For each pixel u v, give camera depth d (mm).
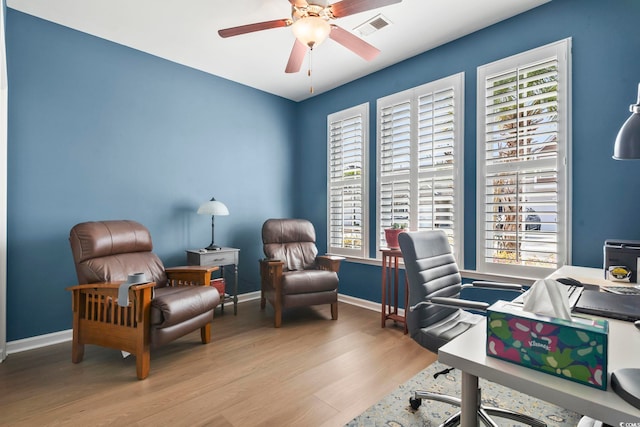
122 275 2500
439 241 1958
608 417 593
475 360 774
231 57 3354
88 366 2295
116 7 2514
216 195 3809
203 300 2471
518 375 706
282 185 4473
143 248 2836
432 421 1687
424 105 3168
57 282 2758
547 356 707
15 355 2479
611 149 2166
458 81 2924
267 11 2566
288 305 3086
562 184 2354
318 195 4371
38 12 2582
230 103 3922
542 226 2447
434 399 1688
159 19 2682
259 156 4219
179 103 3492
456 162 2938
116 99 3068
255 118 4172
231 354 2486
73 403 1832
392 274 3498
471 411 812
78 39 2852
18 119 2570
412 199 3271
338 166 4098
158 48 3166
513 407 1792
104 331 2266
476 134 2814
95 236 2451
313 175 4441
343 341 2744
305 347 2619
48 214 2713
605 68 2189
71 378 2117
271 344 2682
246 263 4094
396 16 2604
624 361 763
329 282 3254
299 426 1644
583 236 2277
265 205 4285
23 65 2584
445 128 3018
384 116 3539
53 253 2738
